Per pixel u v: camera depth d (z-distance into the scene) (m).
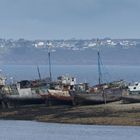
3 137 163.88
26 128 180.00
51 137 162.38
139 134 165.12
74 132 170.00
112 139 158.00
